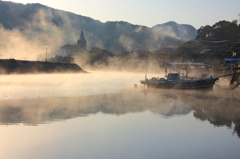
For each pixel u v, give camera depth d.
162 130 16.41
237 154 12.62
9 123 17.14
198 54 96.56
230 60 64.94
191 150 12.95
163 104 26.98
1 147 12.84
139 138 14.65
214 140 14.62
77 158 11.83
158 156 12.17
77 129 16.14
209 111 23.22
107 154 12.30
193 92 39.78
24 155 11.98
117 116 20.20
